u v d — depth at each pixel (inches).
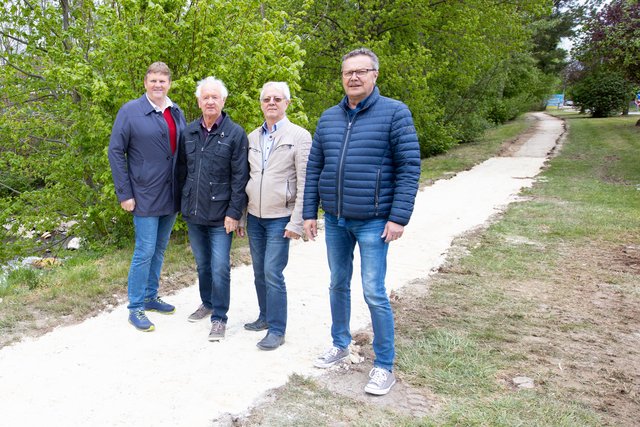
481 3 608.4
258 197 139.3
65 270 213.2
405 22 579.8
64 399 118.3
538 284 203.5
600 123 1125.7
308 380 127.4
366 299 123.3
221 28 250.1
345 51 557.0
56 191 316.2
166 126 154.4
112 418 111.2
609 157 618.5
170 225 167.5
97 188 315.3
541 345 148.1
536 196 397.7
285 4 518.6
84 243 320.5
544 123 1232.2
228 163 144.9
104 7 241.6
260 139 141.6
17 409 114.0
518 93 1304.1
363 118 119.6
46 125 323.6
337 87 539.8
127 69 251.0
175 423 109.5
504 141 854.5
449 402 117.8
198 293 192.9
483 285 202.4
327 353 136.0
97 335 153.5
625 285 201.2
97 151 275.6
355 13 561.3
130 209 153.1
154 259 169.0
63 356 139.5
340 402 118.2
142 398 119.2
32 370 131.4
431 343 148.2
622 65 561.3
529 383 126.1
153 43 237.1
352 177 119.1
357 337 152.6
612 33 493.0
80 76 237.8
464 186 458.3
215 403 117.3
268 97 135.9
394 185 119.3
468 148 783.7
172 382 126.4
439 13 579.5
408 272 221.1
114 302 179.5
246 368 134.2
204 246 158.7
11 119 335.3
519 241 268.5
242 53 255.9
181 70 259.0
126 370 132.1
